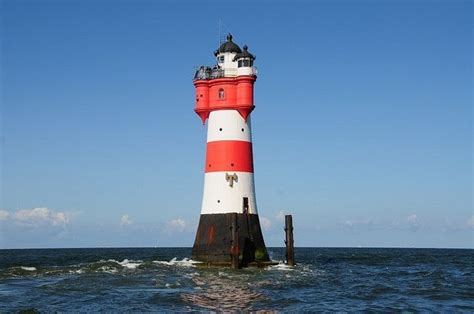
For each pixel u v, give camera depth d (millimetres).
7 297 37938
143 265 58781
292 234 60812
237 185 57531
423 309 36531
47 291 40688
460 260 113375
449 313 34969
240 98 58062
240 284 45656
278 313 33531
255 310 34281
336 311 34844
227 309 34375
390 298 41625
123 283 45156
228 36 60844
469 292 45875
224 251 56312
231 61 59438
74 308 33938
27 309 33188
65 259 108062
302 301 38250
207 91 59688
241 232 57031
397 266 84562
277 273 54938
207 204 58125
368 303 38781
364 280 54906
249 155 58781
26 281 46969
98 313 32406
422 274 65625
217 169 57875
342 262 94312
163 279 47844
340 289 45844
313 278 52844
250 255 57406
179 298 37938
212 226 57219
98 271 54344
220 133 58250
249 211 57969
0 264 85500
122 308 34094
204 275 51125
